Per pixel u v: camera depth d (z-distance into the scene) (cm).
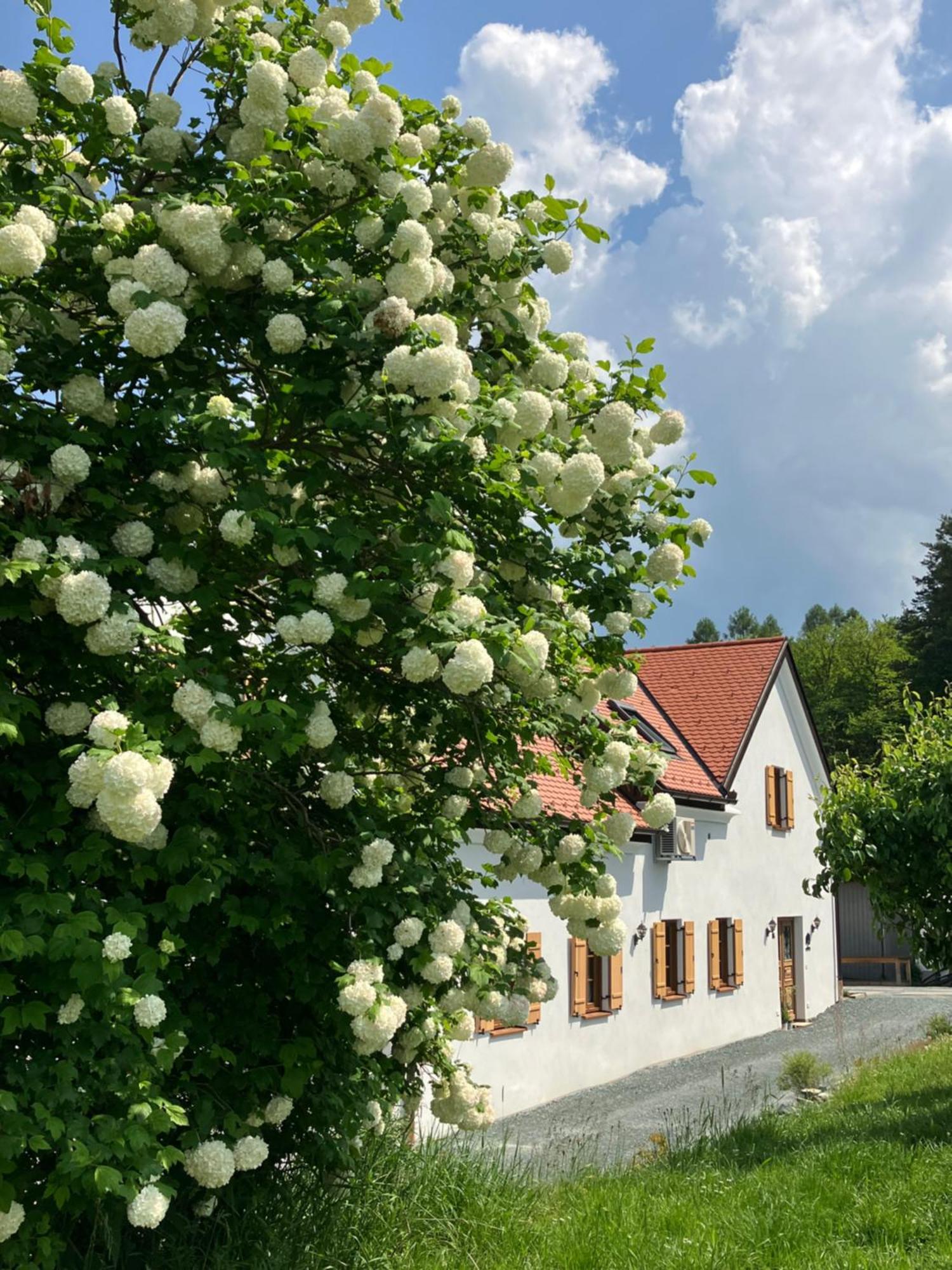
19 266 359
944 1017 1788
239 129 466
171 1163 349
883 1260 513
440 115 484
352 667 496
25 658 378
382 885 457
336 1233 494
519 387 466
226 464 374
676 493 502
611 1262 510
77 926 329
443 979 471
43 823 358
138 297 375
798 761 2178
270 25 490
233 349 440
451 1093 548
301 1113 468
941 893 1041
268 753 370
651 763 545
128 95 461
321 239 429
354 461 455
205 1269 440
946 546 4247
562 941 1312
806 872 2147
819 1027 1953
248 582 448
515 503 436
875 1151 739
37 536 355
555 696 498
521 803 529
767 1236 556
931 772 1032
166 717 362
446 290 463
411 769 541
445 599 384
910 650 4416
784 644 2150
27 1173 345
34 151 420
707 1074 1441
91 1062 345
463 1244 529
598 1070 1373
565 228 499
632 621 498
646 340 487
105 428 402
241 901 424
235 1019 439
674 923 1645
